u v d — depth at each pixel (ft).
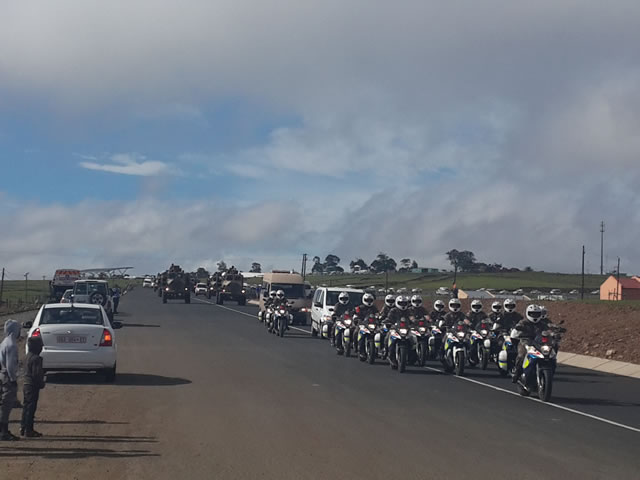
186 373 60.18
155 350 80.18
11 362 32.60
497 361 63.16
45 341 51.98
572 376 66.33
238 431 35.81
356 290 106.11
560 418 42.32
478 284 506.89
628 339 80.59
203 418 39.29
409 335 67.67
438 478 27.22
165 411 41.37
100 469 27.68
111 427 36.29
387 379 60.03
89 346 52.54
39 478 26.18
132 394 47.93
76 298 126.93
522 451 32.40
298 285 138.41
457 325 66.49
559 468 29.22
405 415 41.75
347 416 40.88
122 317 145.89
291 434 35.29
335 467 28.66
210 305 222.28
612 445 34.40
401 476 27.43
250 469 28.09
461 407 45.52
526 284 512.63
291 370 64.34
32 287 407.23
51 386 51.60
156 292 349.20
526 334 52.70
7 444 31.81
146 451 30.99
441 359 69.46
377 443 33.50
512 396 51.62
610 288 255.70
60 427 36.04
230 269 234.58
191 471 27.63
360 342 75.00
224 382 54.80
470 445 33.47
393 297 72.59
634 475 28.27
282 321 108.06
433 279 564.30
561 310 106.42
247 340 98.12
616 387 58.49
